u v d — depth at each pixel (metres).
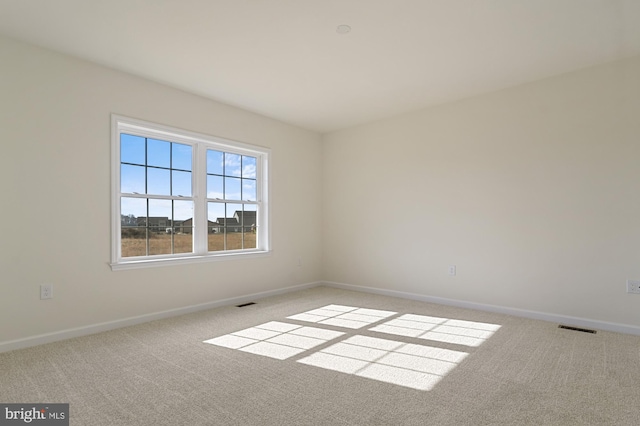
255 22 2.50
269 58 3.05
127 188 3.40
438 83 3.61
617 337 2.96
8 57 2.67
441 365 2.39
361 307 4.02
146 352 2.63
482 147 3.91
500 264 3.77
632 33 2.66
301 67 3.23
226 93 3.85
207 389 2.05
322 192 5.44
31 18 2.43
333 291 4.98
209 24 2.52
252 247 4.55
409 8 2.34
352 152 5.11
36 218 2.79
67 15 2.39
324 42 2.79
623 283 3.10
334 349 2.70
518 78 3.49
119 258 3.30
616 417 1.76
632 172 3.06
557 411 1.81
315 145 5.37
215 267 4.03
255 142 4.51
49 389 2.04
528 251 3.59
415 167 4.45
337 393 2.01
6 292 2.65
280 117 4.70
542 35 2.69
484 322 3.41
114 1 2.23
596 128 3.22
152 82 3.50
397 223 4.62
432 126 4.31
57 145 2.90
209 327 3.25
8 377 2.19
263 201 4.70
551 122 3.46
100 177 3.14
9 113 2.67
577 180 3.32
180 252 3.79
